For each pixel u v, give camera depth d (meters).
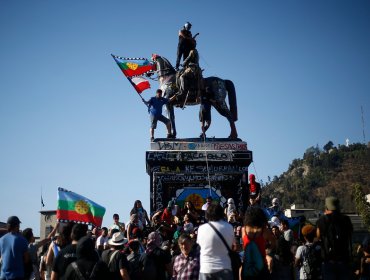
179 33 24.42
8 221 10.86
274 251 11.09
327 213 9.64
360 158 181.25
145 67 24.94
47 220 45.09
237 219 17.97
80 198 13.96
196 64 23.70
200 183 23.25
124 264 9.90
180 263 10.09
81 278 8.62
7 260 10.58
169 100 23.61
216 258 8.52
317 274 10.84
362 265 14.90
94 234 16.80
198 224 18.58
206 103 23.77
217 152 23.41
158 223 18.14
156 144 23.27
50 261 12.05
